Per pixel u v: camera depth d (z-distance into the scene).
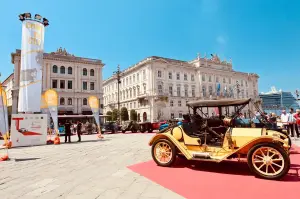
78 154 9.06
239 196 3.91
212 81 60.12
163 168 6.15
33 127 13.52
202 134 6.31
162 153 6.52
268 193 4.01
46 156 8.81
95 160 7.59
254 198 3.80
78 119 33.25
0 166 7.05
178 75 55.22
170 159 6.28
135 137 17.59
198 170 5.85
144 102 52.38
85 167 6.50
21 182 5.08
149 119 49.91
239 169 5.82
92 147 11.38
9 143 12.31
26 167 6.78
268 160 4.91
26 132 13.21
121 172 5.79
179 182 4.82
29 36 13.77
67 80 40.28
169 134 6.50
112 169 6.16
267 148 4.93
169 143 6.36
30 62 13.66
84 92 41.47
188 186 4.54
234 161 6.82
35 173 5.93
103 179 5.16
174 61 57.97
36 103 13.66
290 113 13.06
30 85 13.52
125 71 61.50
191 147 6.32
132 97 57.88
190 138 6.32
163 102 51.22
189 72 57.31
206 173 5.52
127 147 10.89
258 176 5.03
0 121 9.51
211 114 7.00
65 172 5.94
